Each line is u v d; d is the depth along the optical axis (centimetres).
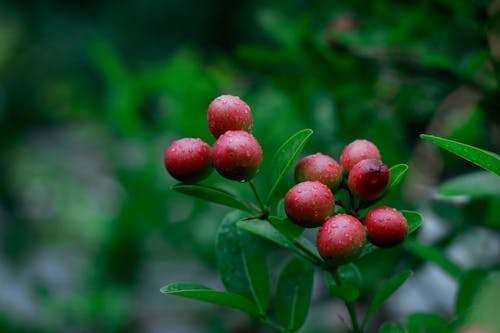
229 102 36
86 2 300
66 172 203
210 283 95
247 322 78
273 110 66
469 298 41
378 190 35
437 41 58
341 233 34
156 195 86
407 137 62
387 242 34
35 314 99
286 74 60
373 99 58
